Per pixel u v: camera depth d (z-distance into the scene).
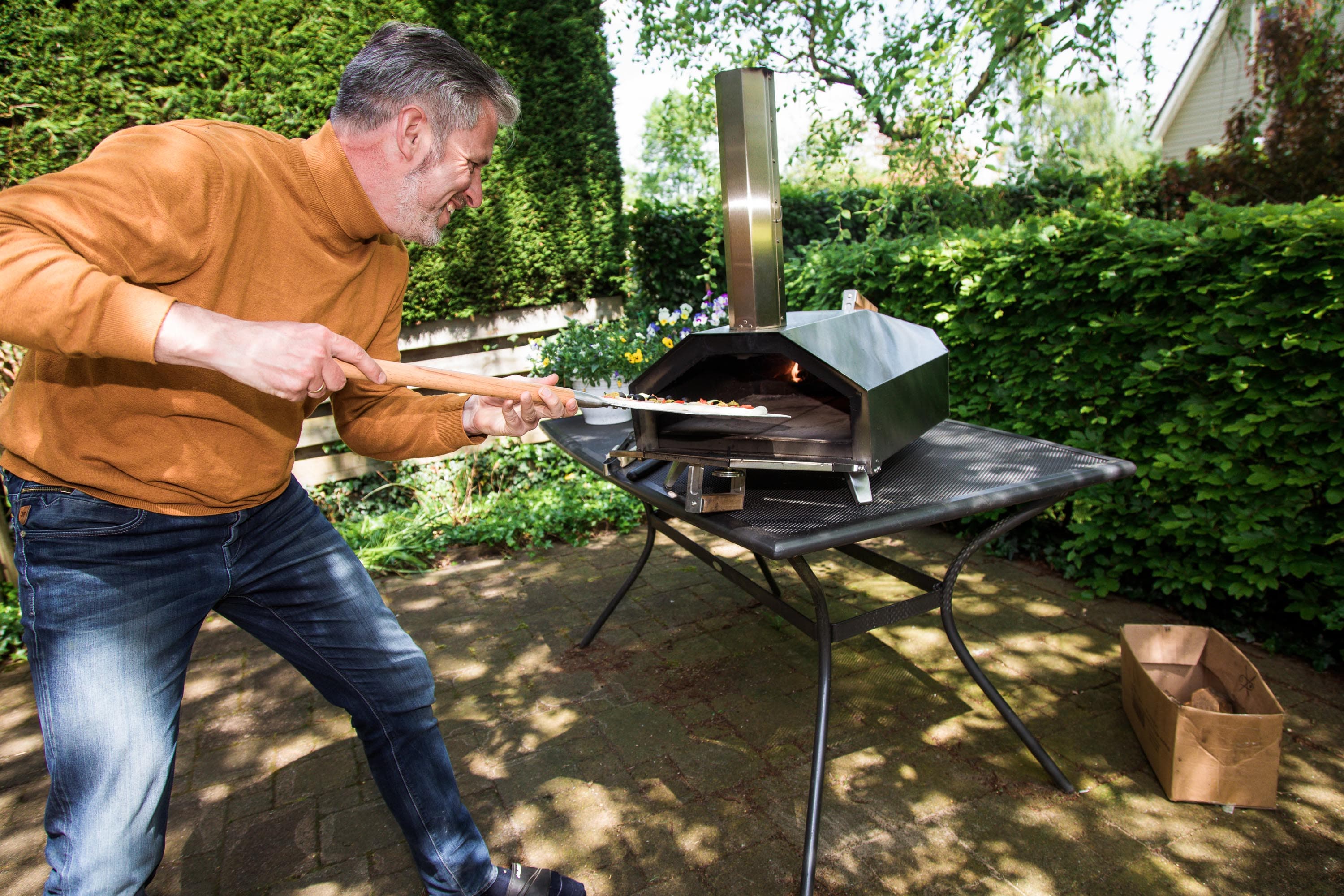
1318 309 2.25
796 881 1.72
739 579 2.10
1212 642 2.14
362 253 1.35
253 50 3.68
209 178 1.09
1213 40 10.87
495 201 4.41
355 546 3.79
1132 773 2.00
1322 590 2.45
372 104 1.19
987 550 3.45
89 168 1.01
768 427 1.81
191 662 2.85
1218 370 2.52
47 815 1.12
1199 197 2.74
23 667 2.90
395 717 1.42
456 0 4.11
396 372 1.20
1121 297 2.87
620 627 2.97
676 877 1.74
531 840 1.87
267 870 1.82
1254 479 2.45
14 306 0.88
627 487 2.03
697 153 5.80
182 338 0.92
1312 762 2.00
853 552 2.21
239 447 1.22
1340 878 1.63
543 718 2.39
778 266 1.92
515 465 4.57
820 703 1.73
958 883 1.68
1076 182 6.89
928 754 2.12
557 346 4.23
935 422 2.00
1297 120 7.59
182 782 2.17
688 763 2.14
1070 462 1.84
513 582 3.48
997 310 3.22
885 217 4.70
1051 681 2.43
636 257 5.52
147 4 3.47
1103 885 1.66
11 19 3.28
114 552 1.14
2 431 1.15
